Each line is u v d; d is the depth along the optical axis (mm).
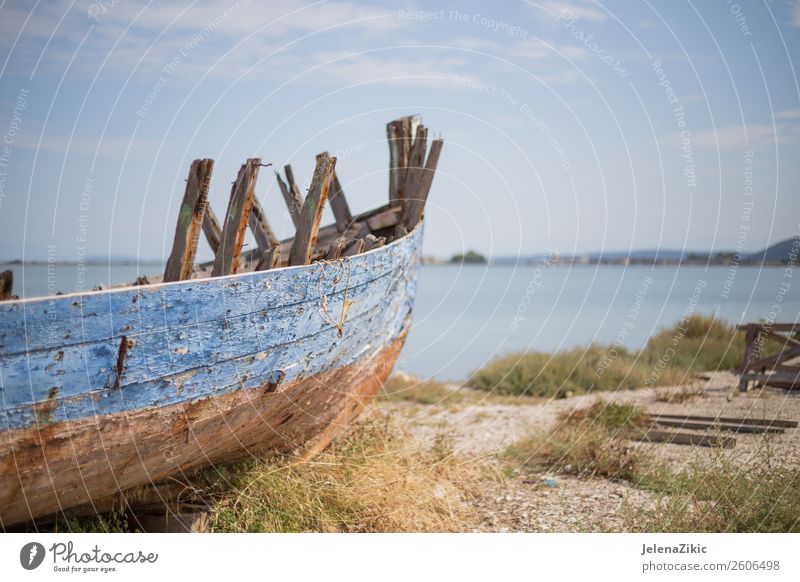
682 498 6344
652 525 5930
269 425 6211
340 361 6695
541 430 9508
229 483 5969
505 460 8477
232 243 5465
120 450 4754
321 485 6363
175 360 4777
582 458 8211
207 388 5062
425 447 8289
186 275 5160
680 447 8469
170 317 4703
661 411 10523
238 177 5480
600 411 9906
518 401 13141
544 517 6430
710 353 16109
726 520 5891
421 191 8398
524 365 15727
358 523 6145
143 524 5703
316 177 5852
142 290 4527
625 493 7082
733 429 9141
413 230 8055
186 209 5109
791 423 9195
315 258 6867
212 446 5680
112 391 4484
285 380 5816
